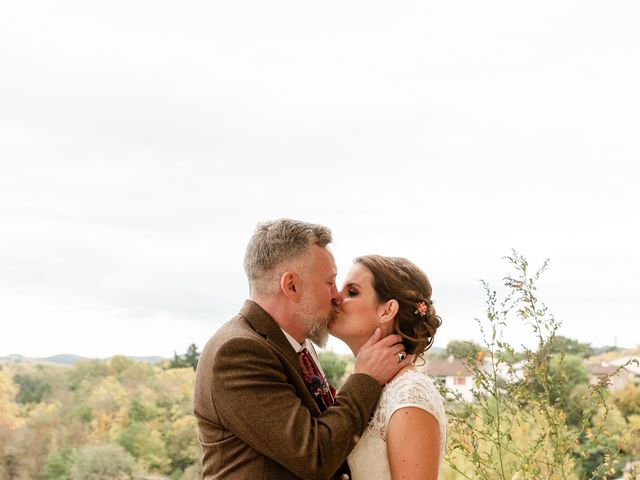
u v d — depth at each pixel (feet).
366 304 7.04
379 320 7.03
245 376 6.37
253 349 6.46
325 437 6.17
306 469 6.10
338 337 7.24
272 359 6.52
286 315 6.93
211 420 6.54
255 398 6.29
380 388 6.59
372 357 6.67
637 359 8.59
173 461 54.60
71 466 53.78
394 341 6.82
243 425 6.29
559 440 8.32
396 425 6.36
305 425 6.21
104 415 55.06
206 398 6.59
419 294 7.09
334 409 6.39
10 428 54.34
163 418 55.72
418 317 7.06
